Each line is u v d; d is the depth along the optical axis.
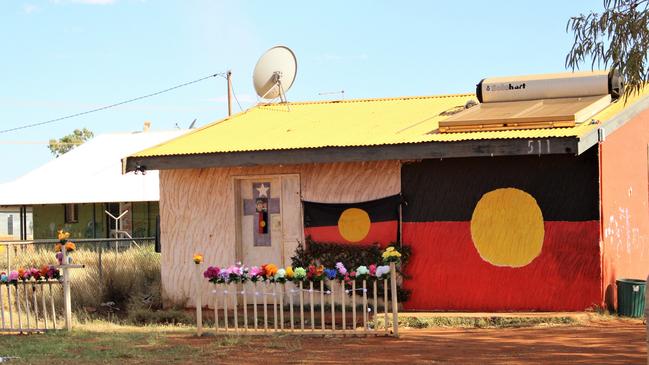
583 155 13.48
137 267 19.23
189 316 15.20
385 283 12.33
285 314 14.83
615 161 14.12
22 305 16.67
